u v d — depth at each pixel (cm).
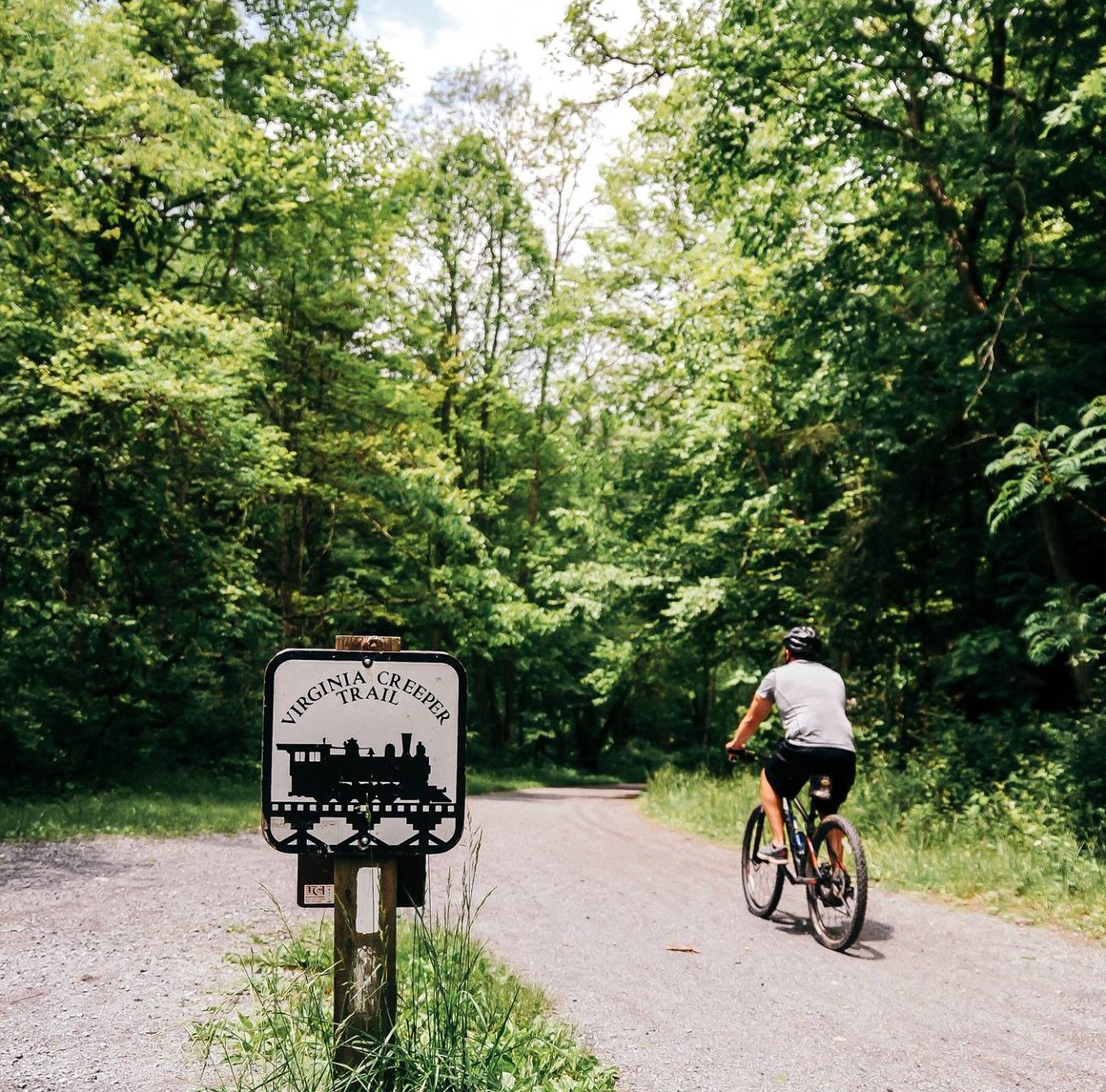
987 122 1225
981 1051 429
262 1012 364
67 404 1274
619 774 4084
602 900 760
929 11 1171
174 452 1458
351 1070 309
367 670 326
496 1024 382
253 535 1980
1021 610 1185
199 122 1481
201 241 1808
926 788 1059
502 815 1521
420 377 2617
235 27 1988
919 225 1264
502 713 4009
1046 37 1079
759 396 1730
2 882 775
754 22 1238
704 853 1065
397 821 324
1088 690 1084
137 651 1437
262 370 1839
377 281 2117
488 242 3009
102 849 966
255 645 1802
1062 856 798
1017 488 988
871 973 561
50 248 1378
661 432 2178
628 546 2239
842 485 1748
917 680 1363
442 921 607
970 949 618
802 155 1346
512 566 3125
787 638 732
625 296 2319
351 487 2108
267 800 320
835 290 1268
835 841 631
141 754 1627
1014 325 1142
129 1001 460
